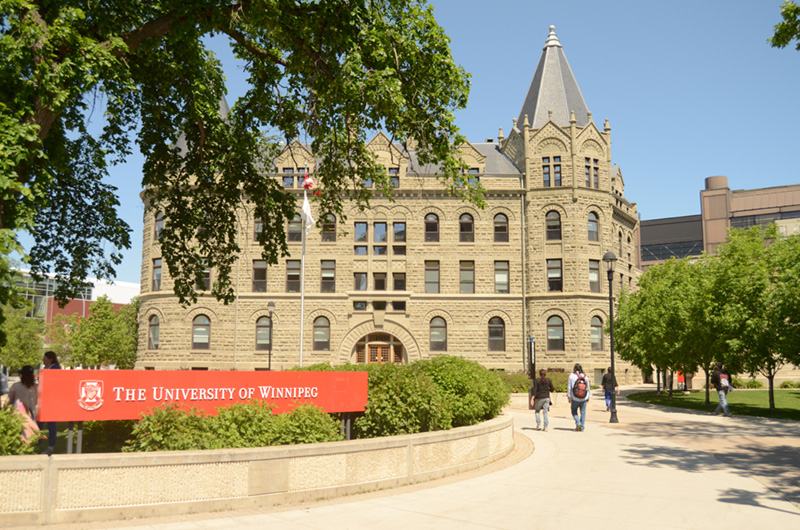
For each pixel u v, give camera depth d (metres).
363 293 41.38
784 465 12.39
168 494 8.05
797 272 24.36
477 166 43.19
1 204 10.04
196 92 15.06
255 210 17.16
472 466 12.10
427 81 14.36
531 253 42.22
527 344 41.50
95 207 16.25
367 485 9.87
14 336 45.16
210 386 9.68
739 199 99.38
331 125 15.64
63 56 11.27
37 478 7.35
